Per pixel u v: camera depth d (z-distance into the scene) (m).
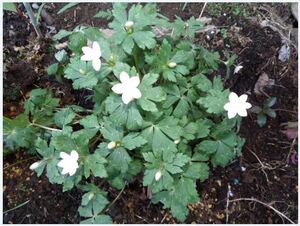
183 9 0.36
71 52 0.34
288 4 0.37
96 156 0.23
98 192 0.26
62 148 0.23
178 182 0.25
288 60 0.34
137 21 0.24
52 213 0.28
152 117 0.24
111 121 0.24
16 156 0.30
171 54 0.25
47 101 0.29
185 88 0.27
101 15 0.29
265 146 0.31
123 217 0.28
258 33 0.35
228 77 0.33
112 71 0.25
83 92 0.33
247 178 0.29
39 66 0.34
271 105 0.31
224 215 0.28
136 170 0.26
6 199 0.28
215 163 0.27
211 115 0.28
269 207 0.28
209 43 0.35
